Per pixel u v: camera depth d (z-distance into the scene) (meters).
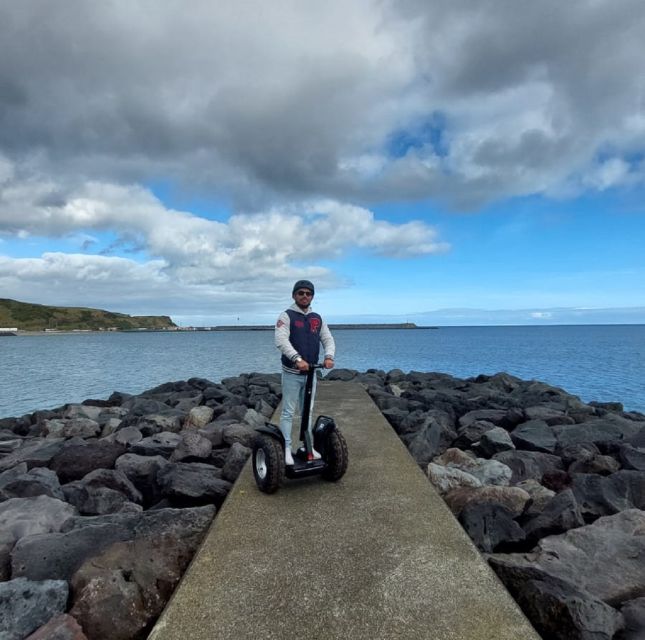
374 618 2.67
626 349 59.09
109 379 29.09
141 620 3.09
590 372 30.86
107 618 3.01
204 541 3.61
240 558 3.34
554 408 11.54
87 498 5.55
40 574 3.57
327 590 2.94
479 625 2.61
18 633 2.90
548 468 6.80
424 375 17.45
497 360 42.69
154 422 9.37
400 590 2.93
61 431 9.56
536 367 35.19
